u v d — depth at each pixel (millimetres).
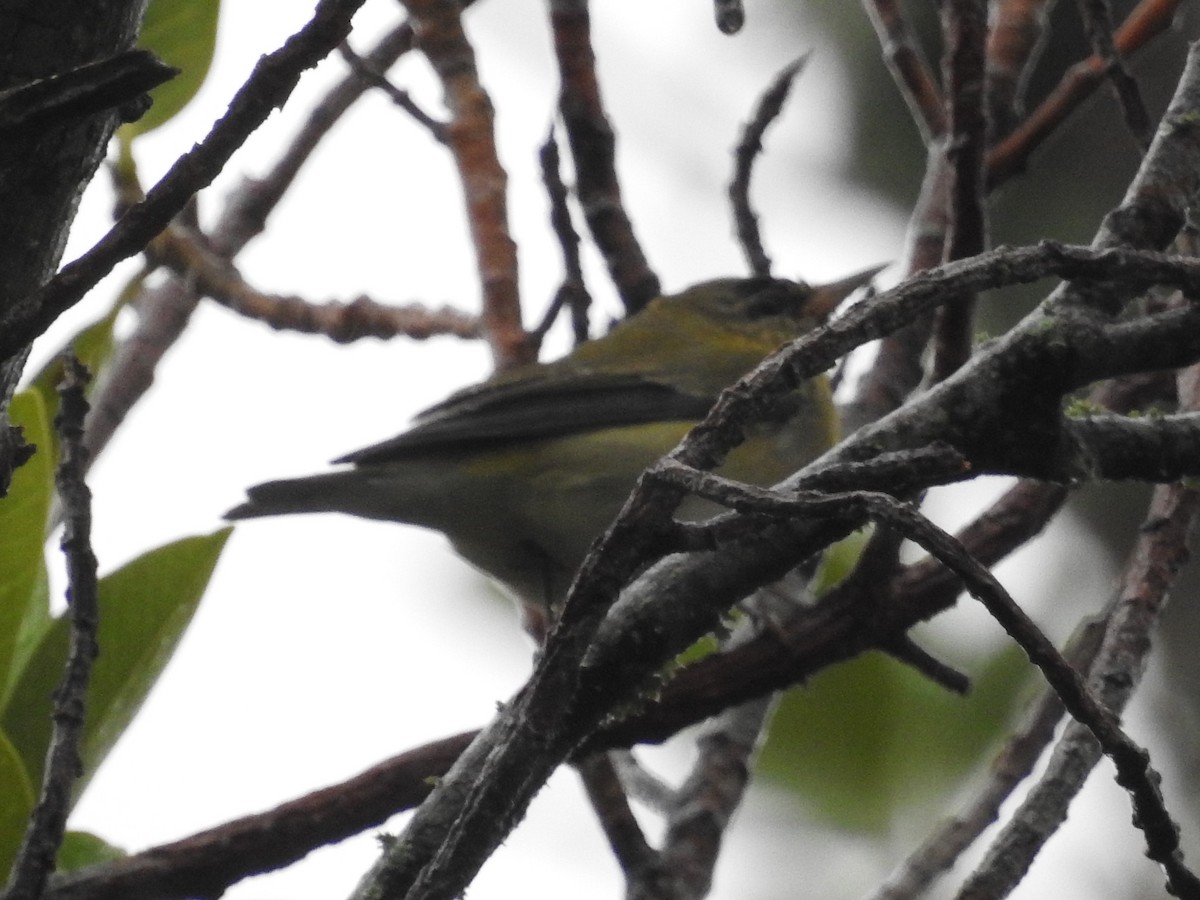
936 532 4113
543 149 9930
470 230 10227
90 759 7125
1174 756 12422
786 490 4742
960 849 7164
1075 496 12961
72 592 5996
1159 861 4250
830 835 11203
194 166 4184
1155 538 7070
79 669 5875
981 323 13500
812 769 11312
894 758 11266
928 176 10562
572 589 4391
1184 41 14078
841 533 5316
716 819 8688
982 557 7617
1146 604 6891
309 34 4191
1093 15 7648
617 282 10258
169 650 7270
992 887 5785
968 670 11359
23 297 4566
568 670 4355
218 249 11250
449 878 4238
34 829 5512
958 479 5488
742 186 10781
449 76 10297
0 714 7070
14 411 6777
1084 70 9766
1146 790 4148
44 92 3801
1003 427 5391
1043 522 7715
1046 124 9797
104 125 4527
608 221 10250
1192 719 12547
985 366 5391
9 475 4730
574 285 10133
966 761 11188
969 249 7621
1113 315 5410
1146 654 6777
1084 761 6066
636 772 9039
